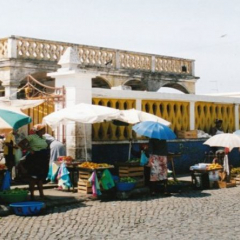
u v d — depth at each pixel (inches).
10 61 774.5
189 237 317.1
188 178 646.5
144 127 504.4
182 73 1105.4
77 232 333.1
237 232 332.2
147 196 510.6
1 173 454.6
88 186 494.9
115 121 582.2
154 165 511.8
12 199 423.5
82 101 564.1
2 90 796.6
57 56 850.1
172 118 703.1
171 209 425.7
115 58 953.5
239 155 812.0
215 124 767.1
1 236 322.0
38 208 397.7
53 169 525.3
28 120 430.9
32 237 318.7
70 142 564.7
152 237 317.4
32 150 444.1
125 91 624.1
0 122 414.6
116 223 363.9
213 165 588.7
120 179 506.3
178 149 697.6
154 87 1027.3
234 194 522.0
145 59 1020.5
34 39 813.2
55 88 574.9
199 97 735.7
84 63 894.4
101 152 600.1
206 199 485.4
